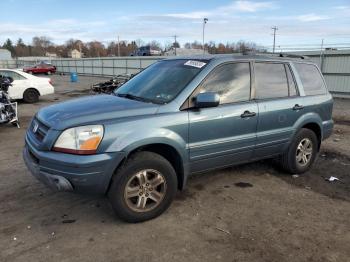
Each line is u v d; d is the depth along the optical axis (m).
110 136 3.53
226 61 4.46
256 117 4.61
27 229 3.73
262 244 3.50
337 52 18.78
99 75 41.72
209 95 3.91
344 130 9.34
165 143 3.83
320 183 5.21
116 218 3.98
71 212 4.12
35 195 4.58
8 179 5.16
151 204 3.93
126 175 3.67
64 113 3.78
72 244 3.46
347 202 4.55
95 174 3.47
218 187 4.91
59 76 42.25
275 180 5.25
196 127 4.06
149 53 48.75
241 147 4.54
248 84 4.64
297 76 5.29
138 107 3.86
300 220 4.02
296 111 5.12
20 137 8.10
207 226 3.83
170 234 3.66
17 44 130.25
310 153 5.55
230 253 3.34
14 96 14.51
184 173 4.12
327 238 3.64
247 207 4.32
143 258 3.25
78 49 115.38
